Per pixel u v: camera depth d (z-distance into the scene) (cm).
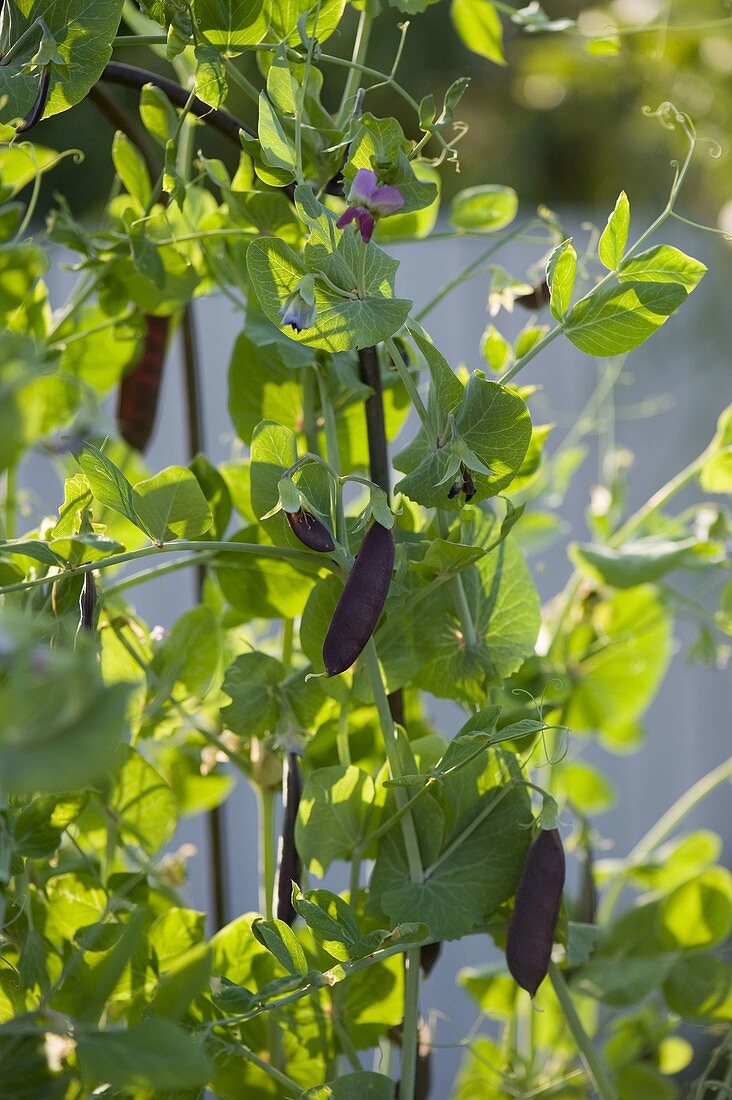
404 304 209
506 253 392
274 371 226
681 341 496
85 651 196
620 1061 241
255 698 220
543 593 399
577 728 252
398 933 210
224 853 242
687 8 335
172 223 231
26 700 193
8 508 232
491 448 211
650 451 438
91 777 193
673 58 358
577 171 752
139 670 229
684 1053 245
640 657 252
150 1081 200
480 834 217
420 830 217
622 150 713
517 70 665
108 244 228
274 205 221
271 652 244
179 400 364
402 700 222
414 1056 214
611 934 240
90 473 210
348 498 290
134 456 244
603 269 251
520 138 746
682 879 252
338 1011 222
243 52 215
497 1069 240
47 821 212
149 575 224
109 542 206
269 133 209
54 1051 205
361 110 215
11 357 192
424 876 216
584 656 248
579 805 269
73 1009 212
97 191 566
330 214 209
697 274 212
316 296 209
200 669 229
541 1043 245
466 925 214
